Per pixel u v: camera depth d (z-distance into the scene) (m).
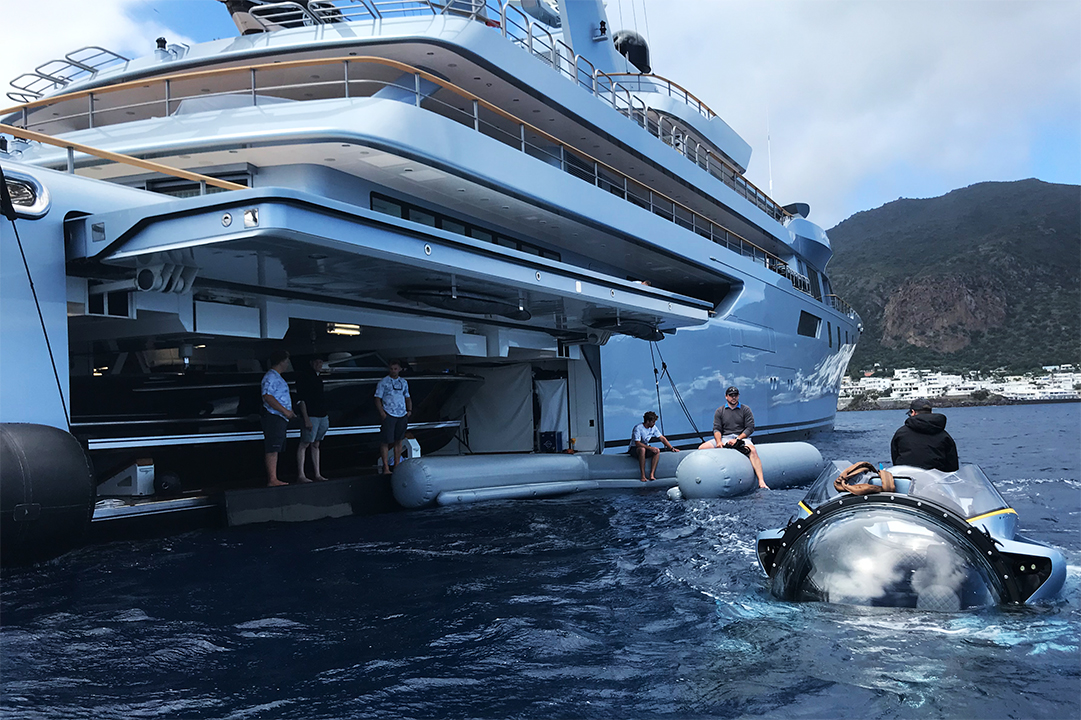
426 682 3.37
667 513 8.96
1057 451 18.42
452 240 7.46
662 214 17.22
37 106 10.01
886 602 4.36
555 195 11.62
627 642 3.92
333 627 4.31
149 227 6.39
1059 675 3.29
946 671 3.35
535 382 14.38
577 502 10.27
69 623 4.44
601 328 13.03
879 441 25.55
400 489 9.70
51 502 5.79
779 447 12.37
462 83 11.70
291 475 10.61
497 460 10.91
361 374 10.73
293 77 11.49
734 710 2.99
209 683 3.39
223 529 7.92
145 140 9.08
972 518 4.52
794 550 4.74
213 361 9.88
